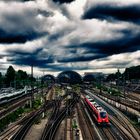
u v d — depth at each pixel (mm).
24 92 137000
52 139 43812
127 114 65000
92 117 64750
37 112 76438
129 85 163625
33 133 49719
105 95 127375
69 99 104562
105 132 47781
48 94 140625
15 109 77812
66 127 53656
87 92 156625
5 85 159250
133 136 43344
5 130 51438
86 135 46156
